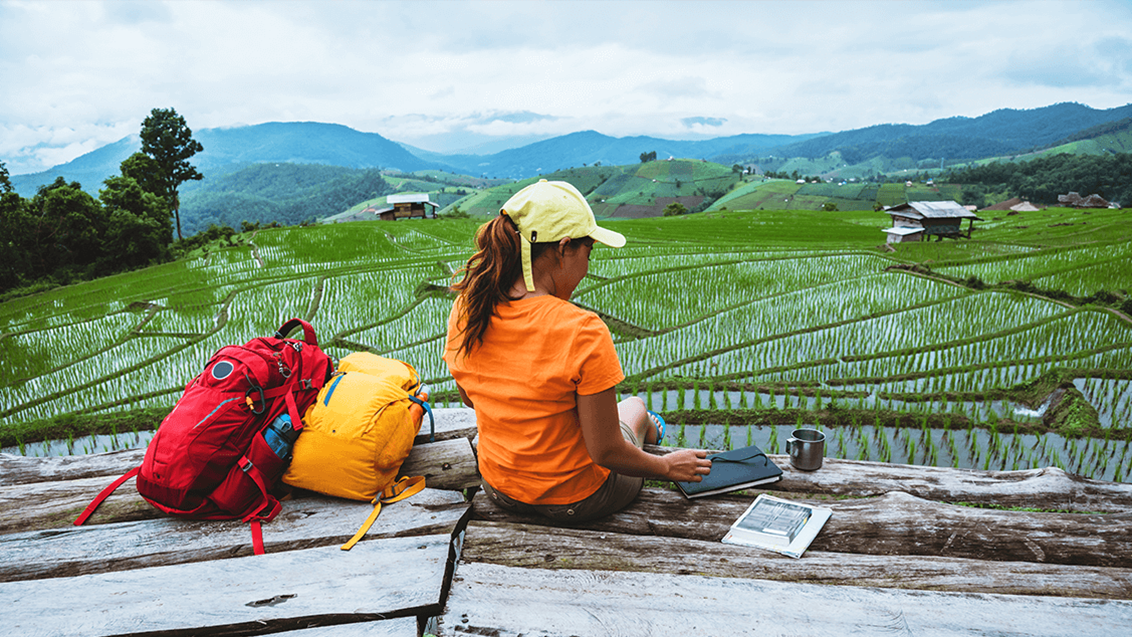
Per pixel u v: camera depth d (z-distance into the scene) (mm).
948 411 8156
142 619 2029
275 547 2473
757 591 2088
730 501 2758
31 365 13547
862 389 9133
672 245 31766
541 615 1996
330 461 2609
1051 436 6926
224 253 34688
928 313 13391
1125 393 8195
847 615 1968
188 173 67312
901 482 2994
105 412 10125
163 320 16891
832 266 20875
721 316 14055
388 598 2088
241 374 2578
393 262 25953
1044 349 10617
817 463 3053
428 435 3539
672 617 1973
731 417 7633
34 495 3008
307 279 21703
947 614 1966
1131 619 1934
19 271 42156
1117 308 12555
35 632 1989
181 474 2479
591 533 2449
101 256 48000
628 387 9359
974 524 2518
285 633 1979
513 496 2400
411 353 12680
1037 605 1999
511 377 2074
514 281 2053
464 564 2270
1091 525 2496
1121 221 34594
